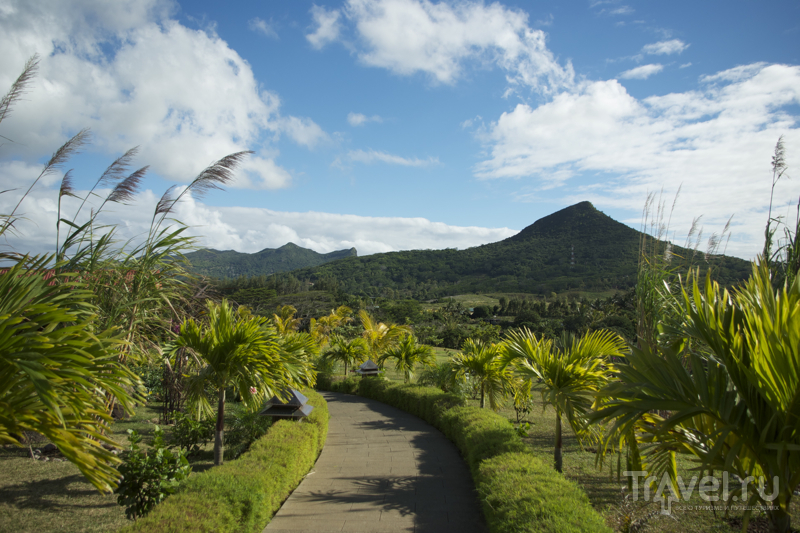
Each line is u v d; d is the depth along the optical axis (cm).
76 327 279
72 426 286
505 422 796
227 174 638
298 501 581
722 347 307
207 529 378
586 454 741
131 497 478
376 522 511
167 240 581
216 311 711
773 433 283
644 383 310
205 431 780
